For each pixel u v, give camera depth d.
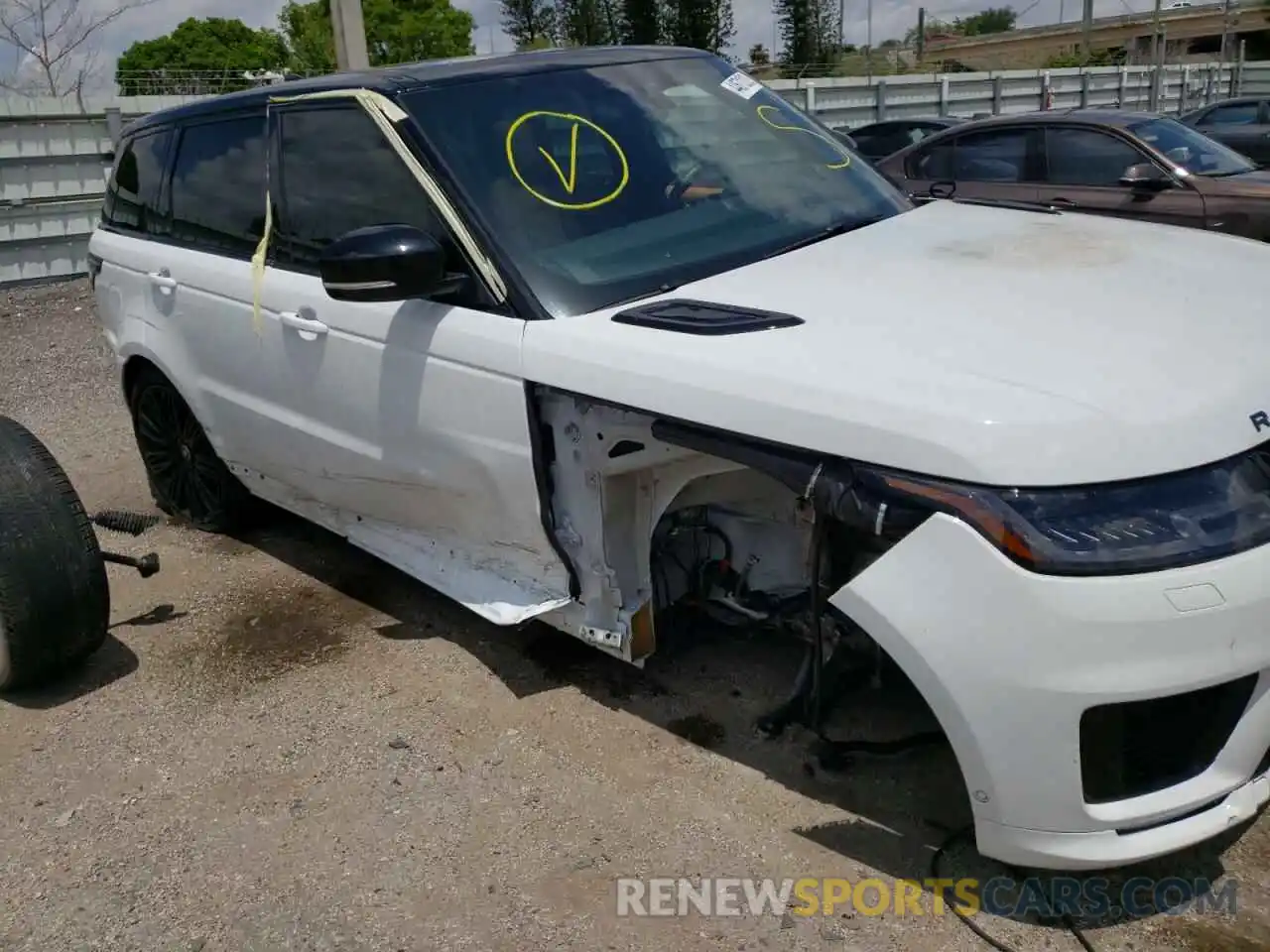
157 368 4.70
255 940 2.58
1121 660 2.08
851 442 2.26
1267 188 7.54
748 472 2.97
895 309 2.61
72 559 3.53
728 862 2.68
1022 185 8.59
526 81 3.50
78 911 2.72
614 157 3.36
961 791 2.84
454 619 4.02
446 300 3.12
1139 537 2.07
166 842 2.95
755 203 3.40
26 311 10.89
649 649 3.12
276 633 4.04
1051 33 63.59
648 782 3.00
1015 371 2.26
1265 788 2.35
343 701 3.54
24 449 3.60
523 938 2.51
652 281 3.01
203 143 4.30
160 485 5.18
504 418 2.98
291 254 3.75
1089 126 8.34
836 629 2.81
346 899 2.68
